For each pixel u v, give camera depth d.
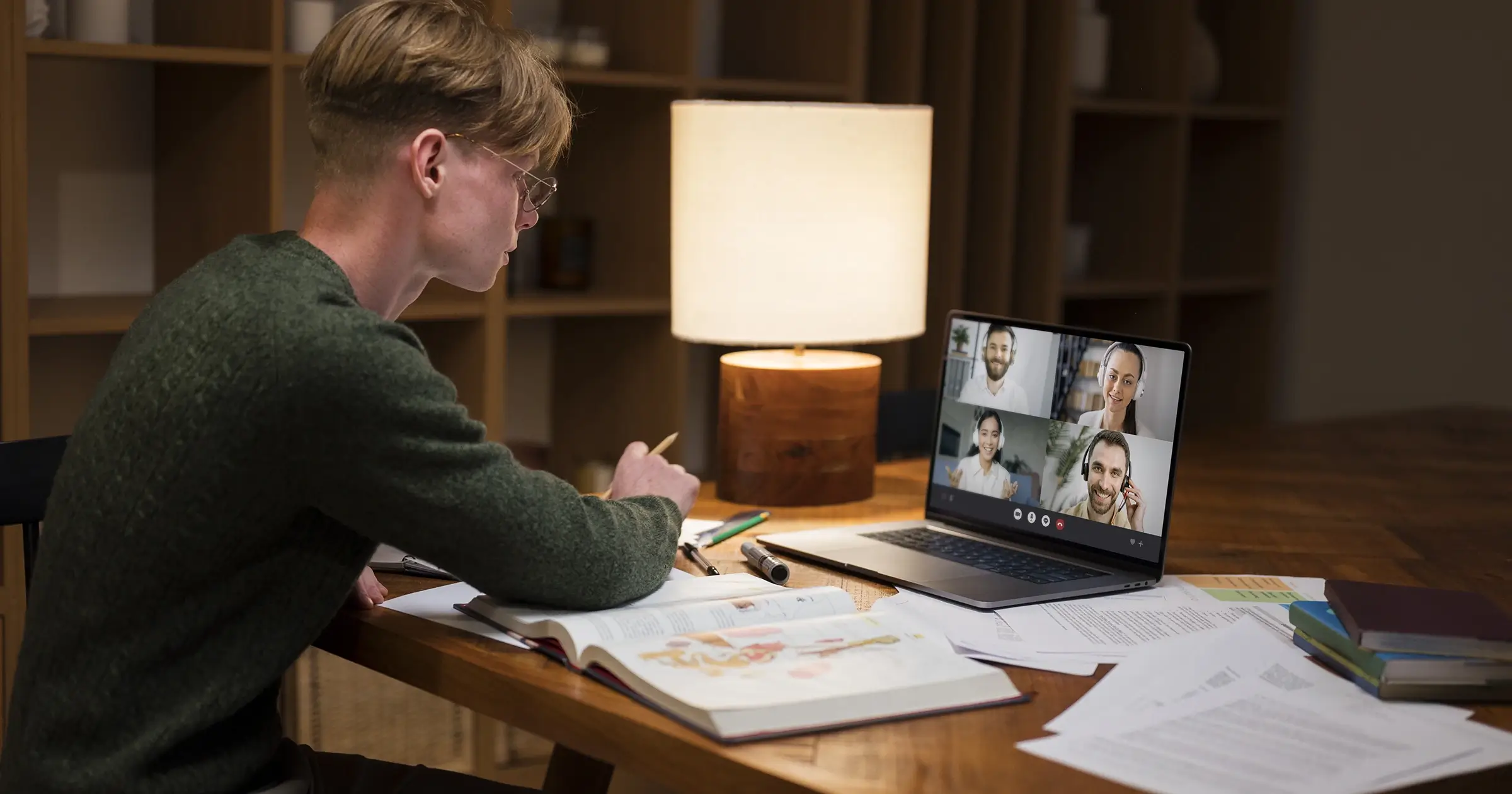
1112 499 1.50
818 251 1.81
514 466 1.17
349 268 1.22
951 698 1.07
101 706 1.11
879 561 1.49
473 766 2.71
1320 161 4.09
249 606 1.14
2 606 2.22
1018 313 3.52
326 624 1.18
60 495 1.15
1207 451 2.35
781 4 3.21
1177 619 1.32
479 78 1.22
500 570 1.15
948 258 3.31
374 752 2.57
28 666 1.15
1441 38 3.81
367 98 1.20
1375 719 1.05
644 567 1.26
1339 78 4.03
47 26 2.23
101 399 1.14
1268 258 4.04
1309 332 4.14
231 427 1.07
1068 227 3.62
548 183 1.36
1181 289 3.73
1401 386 3.97
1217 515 1.84
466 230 1.26
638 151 2.98
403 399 1.08
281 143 2.40
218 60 2.31
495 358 2.68
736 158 1.80
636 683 1.05
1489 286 3.78
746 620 1.22
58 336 2.67
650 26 2.92
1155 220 3.73
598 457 3.14
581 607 1.22
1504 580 1.53
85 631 1.11
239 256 1.16
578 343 3.19
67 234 2.64
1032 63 3.45
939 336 3.35
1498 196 3.74
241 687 1.14
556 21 3.15
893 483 2.04
